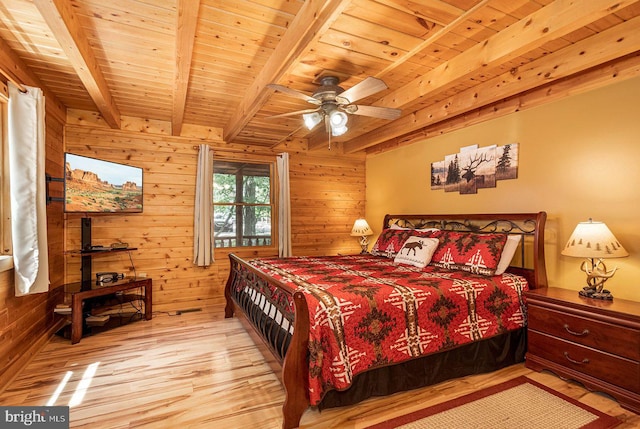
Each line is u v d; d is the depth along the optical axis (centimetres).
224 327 358
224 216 479
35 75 293
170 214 432
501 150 333
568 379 237
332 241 539
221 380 243
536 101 301
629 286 242
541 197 298
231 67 278
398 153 482
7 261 238
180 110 332
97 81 271
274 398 220
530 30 197
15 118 250
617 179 248
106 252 356
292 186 512
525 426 188
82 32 222
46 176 305
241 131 434
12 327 249
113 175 369
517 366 264
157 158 426
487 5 188
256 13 207
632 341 201
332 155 539
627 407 202
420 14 194
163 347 303
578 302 230
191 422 194
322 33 191
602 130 257
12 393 224
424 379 228
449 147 396
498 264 286
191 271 443
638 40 201
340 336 195
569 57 235
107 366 264
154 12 205
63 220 375
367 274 281
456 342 236
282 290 225
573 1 177
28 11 204
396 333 214
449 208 396
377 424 191
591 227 235
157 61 269
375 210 536
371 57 247
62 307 329
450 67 253
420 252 326
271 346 233
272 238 506
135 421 194
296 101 342
